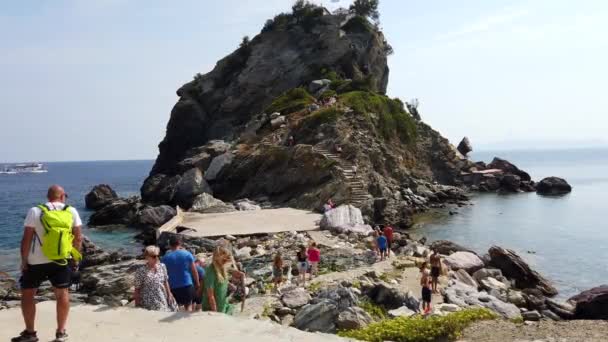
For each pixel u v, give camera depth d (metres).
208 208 44.84
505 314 18.28
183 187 53.44
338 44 89.38
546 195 73.44
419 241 35.22
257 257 26.19
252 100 87.12
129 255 32.28
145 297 10.27
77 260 8.24
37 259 7.72
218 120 86.50
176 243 11.33
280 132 58.97
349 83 75.38
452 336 13.26
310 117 57.75
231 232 32.38
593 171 145.50
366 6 105.00
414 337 12.80
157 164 90.12
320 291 18.53
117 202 54.00
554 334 13.48
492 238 40.31
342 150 51.97
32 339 7.89
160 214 44.44
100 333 8.69
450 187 68.94
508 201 65.62
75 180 167.12
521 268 26.39
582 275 29.25
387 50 105.38
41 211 7.72
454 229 44.44
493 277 25.20
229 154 56.69
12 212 69.00
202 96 89.69
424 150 74.38
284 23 97.06
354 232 32.19
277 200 49.62
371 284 19.16
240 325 9.28
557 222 48.28
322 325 14.37
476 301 18.97
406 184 60.78
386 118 66.19
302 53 90.25
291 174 49.62
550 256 34.19
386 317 16.50
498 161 86.31
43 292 23.17
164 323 9.27
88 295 22.23
